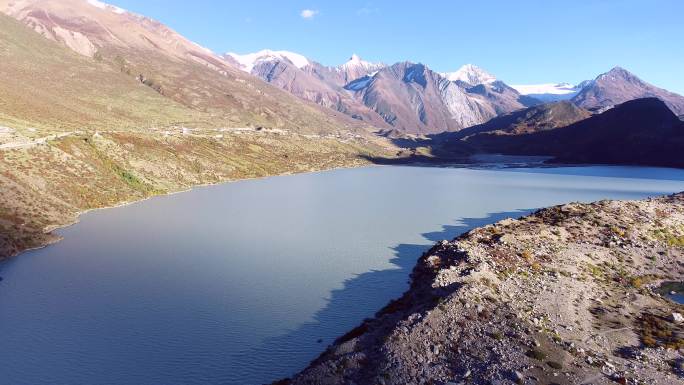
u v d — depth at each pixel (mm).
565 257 71312
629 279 67062
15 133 127688
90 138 147875
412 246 87562
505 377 37750
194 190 155750
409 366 39719
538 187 189000
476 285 55438
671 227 88312
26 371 42406
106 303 57688
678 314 53656
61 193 108875
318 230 99812
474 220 113812
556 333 46375
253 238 91625
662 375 40094
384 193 163000
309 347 48062
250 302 59219
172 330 51062
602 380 38188
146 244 84812
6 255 74625
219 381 41719
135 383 41094
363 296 61875
